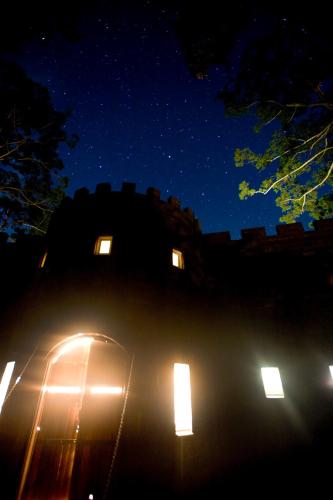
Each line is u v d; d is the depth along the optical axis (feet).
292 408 30.99
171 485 22.20
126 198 35.42
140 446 22.47
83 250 31.89
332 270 39.29
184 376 28.53
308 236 42.60
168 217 36.78
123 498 20.40
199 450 25.81
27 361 26.18
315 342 34.42
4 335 36.70
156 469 22.18
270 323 36.42
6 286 41.34
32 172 52.47
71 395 25.46
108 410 23.86
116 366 25.99
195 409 27.53
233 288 39.65
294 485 26.94
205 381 30.68
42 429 23.53
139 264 31.22
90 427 23.07
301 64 34.55
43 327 27.73
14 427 22.94
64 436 23.52
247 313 37.50
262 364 33.83
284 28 31.53
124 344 26.27
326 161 43.57
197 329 33.35
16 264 43.16
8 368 28.32
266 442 29.22
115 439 22.61
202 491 23.93
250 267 41.14
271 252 42.06
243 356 34.53
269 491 26.53
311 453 28.53
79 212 34.94
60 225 34.88
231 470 27.07
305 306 37.09
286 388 32.19
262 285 39.50
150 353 26.76
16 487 20.77
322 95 36.50
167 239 34.78
